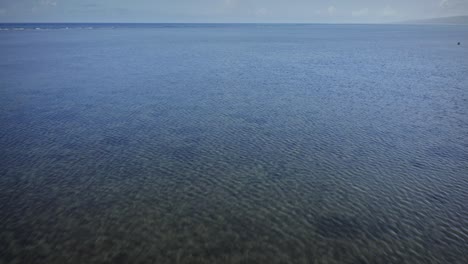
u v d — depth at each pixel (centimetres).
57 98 5484
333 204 2544
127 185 2788
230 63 9669
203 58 10731
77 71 7988
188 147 3556
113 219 2339
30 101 5284
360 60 10481
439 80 7188
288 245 2094
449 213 2439
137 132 3988
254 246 2080
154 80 7006
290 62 9975
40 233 2188
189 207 2486
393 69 8688
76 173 2980
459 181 2883
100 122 4334
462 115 4694
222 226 2269
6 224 2273
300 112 4803
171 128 4125
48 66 8656
